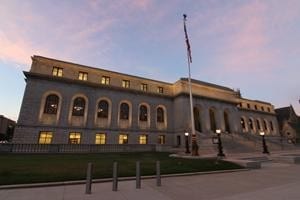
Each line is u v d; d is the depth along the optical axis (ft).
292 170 45.91
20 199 21.20
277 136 189.88
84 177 31.65
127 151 95.14
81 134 99.55
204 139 108.06
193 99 132.16
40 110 92.48
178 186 28.35
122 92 118.32
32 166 40.42
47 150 81.66
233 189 26.50
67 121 97.25
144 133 118.52
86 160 53.78
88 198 21.89
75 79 104.27
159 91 135.03
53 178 30.17
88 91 107.34
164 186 28.32
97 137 103.65
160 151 98.99
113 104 113.19
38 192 24.12
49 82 98.17
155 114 126.72
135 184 29.43
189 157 66.13
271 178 35.01
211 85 147.95
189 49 80.79
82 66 111.34
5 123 140.77
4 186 25.41
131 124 115.55
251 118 180.96
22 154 69.56
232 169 45.75
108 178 31.94
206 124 131.85
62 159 55.11
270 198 21.65
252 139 131.85
